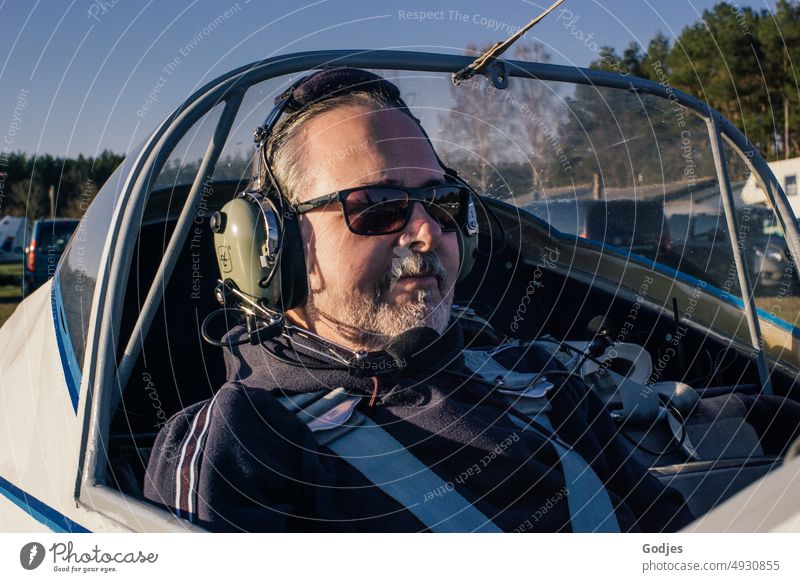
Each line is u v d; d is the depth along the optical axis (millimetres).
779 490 795
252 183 1181
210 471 962
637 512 1232
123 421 1405
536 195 1748
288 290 1106
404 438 1077
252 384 1137
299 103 1141
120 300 1114
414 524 1021
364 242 1085
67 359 1256
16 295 9633
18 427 1336
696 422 1576
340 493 1039
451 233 1151
